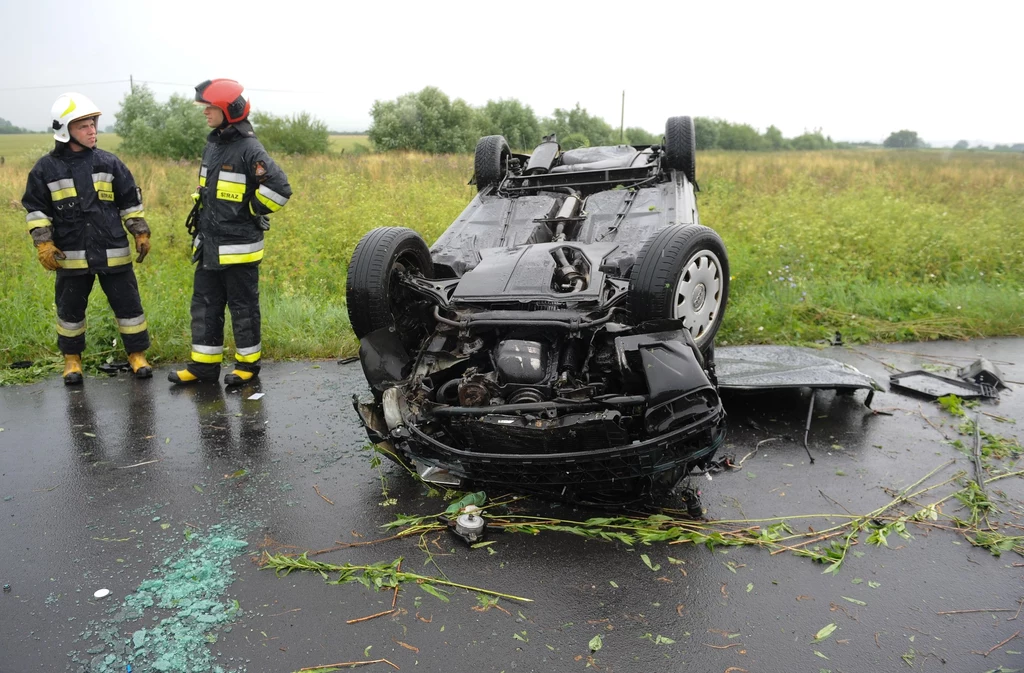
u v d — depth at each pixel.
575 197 5.77
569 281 4.21
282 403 5.49
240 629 2.88
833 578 3.16
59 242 5.75
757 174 18.00
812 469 4.21
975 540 3.44
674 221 5.26
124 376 6.21
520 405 3.49
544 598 3.04
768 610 2.94
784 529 3.55
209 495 4.02
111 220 5.84
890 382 5.64
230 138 5.55
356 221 9.96
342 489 4.07
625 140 38.88
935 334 6.99
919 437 4.65
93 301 7.10
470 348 4.05
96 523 3.72
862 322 7.23
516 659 2.68
